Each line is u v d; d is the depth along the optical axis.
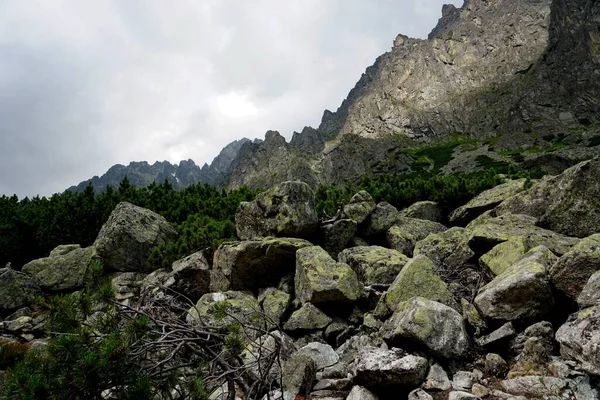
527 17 187.00
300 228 12.66
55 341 4.43
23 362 4.39
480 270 10.45
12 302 13.39
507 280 7.53
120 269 14.70
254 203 13.87
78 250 15.52
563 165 57.06
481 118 154.88
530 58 171.62
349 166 137.38
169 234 16.72
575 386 5.56
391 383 6.23
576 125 121.06
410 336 6.93
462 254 11.29
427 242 12.15
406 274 9.05
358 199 14.73
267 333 6.61
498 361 6.69
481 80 175.25
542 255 8.19
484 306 7.59
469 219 16.47
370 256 11.36
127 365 4.58
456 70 183.00
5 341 10.43
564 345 6.03
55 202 22.11
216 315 6.53
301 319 9.38
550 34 155.38
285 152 154.38
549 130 122.62
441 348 6.77
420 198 19.20
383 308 8.92
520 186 15.96
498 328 7.38
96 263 6.35
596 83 129.75
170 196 22.61
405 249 13.44
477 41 188.88
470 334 7.73
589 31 141.62
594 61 135.88
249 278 11.55
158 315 7.64
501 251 9.71
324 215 15.52
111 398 4.55
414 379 6.14
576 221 11.55
